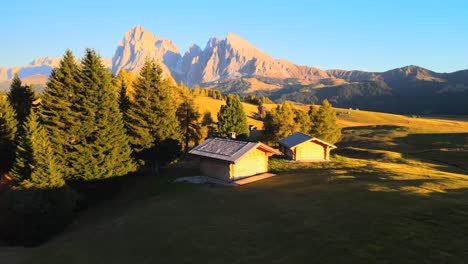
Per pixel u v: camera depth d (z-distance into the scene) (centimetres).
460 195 2397
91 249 2069
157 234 2141
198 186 3497
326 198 2536
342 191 2698
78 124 3741
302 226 1983
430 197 2331
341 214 2120
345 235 1786
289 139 5353
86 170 3647
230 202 2727
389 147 8325
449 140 8481
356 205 2273
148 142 4522
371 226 1870
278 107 6962
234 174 3631
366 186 2773
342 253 1584
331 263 1505
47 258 2005
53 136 3703
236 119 6600
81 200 3506
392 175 3325
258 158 3869
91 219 3144
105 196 3806
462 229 1753
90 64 3953
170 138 4688
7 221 2842
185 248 1850
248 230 2028
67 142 3734
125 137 4162
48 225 2806
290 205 2450
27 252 2228
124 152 4088
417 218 1936
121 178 3981
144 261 1761
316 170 3922
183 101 6156
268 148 3853
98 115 3866
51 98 3844
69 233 2770
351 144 9475
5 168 4366
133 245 2016
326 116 7244
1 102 4375
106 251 1991
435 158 6206
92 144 3744
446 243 1609
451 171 4731
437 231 1748
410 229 1789
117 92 5384
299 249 1683
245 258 1652
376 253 1556
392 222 1902
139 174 4738
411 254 1521
